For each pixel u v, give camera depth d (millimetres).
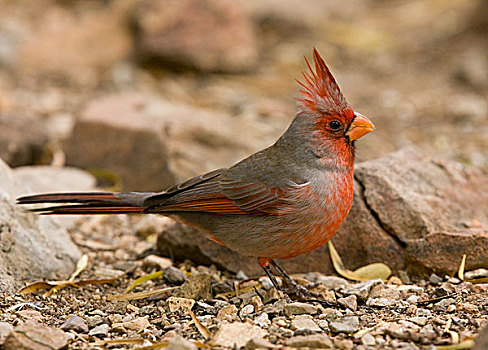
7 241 9172
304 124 8734
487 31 22531
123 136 13562
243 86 20000
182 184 9102
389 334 7266
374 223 9984
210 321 8055
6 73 19594
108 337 7648
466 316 7883
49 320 8078
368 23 25531
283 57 22281
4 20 22594
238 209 8719
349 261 10055
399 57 22391
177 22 20531
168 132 14008
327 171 8609
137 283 9594
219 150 14266
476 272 9195
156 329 7930
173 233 10492
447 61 21531
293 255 8984
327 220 8617
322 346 6887
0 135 12992
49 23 22562
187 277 9648
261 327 7781
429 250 9461
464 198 10562
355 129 8641
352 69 21797
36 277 9297
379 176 10281
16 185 10102
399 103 18938
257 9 24031
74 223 11867
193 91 19328
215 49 20656
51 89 18891
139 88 19109
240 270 10109
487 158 15320
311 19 24594
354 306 8430
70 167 13797
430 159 11047
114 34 21281
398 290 8867
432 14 25359
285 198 8500
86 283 9445
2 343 6910
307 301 8766
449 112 18125
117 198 8930
